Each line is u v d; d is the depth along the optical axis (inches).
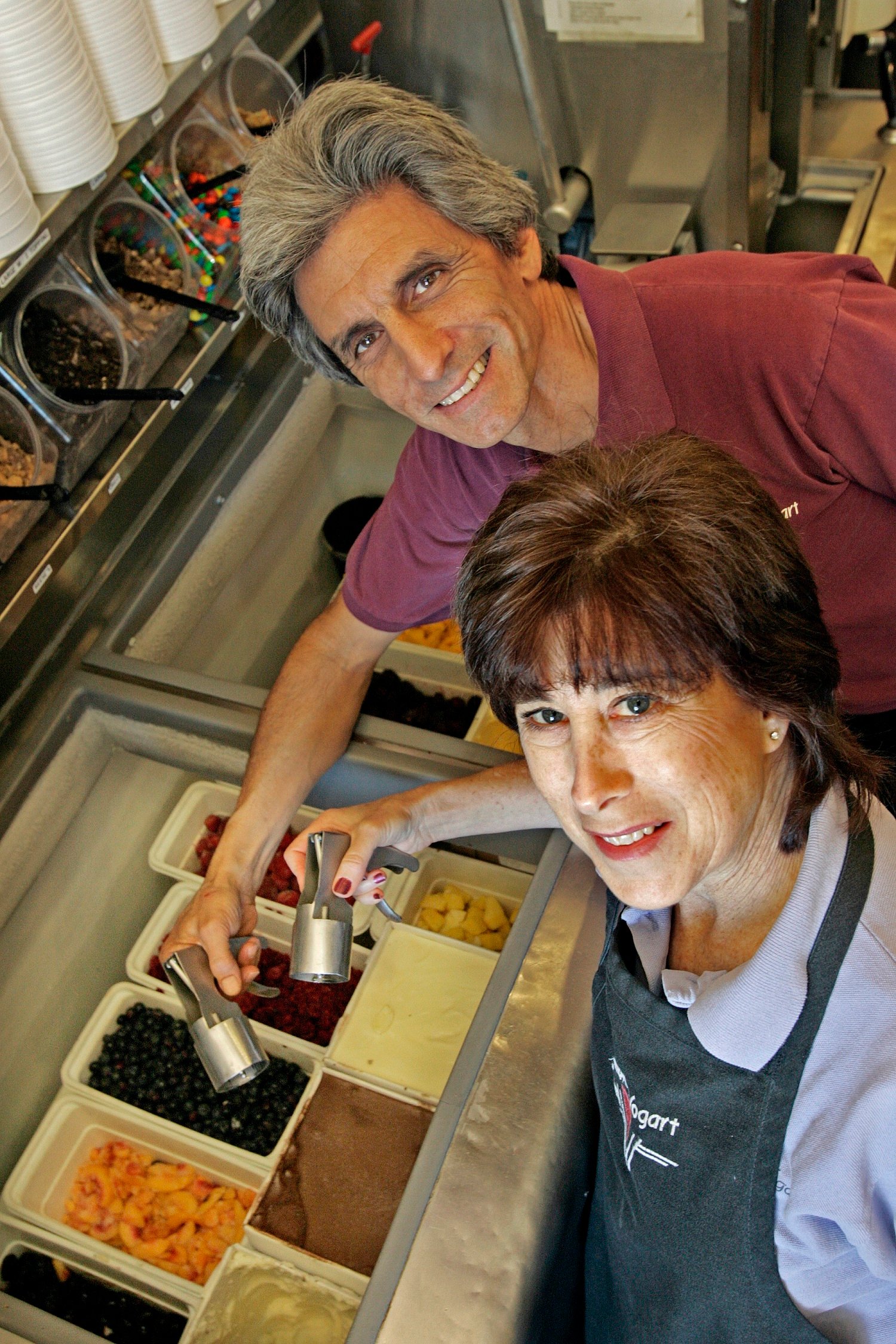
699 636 25.5
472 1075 42.3
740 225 80.3
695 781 26.7
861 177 89.5
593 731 27.0
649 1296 36.8
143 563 68.5
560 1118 41.1
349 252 40.4
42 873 60.6
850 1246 29.2
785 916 28.3
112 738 63.1
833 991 27.6
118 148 55.1
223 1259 49.8
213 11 60.8
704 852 27.8
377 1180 50.1
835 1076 27.4
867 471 43.5
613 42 71.5
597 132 77.9
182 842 65.5
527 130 79.4
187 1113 57.4
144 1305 53.7
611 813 27.0
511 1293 37.3
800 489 43.9
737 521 26.4
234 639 74.4
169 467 71.4
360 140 39.0
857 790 29.3
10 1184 55.1
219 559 72.6
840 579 45.3
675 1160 31.8
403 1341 36.5
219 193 70.4
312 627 57.6
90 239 61.1
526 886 60.9
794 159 87.2
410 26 76.9
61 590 64.0
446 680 75.2
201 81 62.1
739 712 27.2
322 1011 59.8
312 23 79.4
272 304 45.1
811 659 27.3
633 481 27.1
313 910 43.2
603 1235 40.9
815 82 95.3
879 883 28.2
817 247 91.6
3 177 47.5
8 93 48.6
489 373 42.9
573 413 47.7
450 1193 39.4
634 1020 32.2
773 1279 30.9
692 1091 30.4
